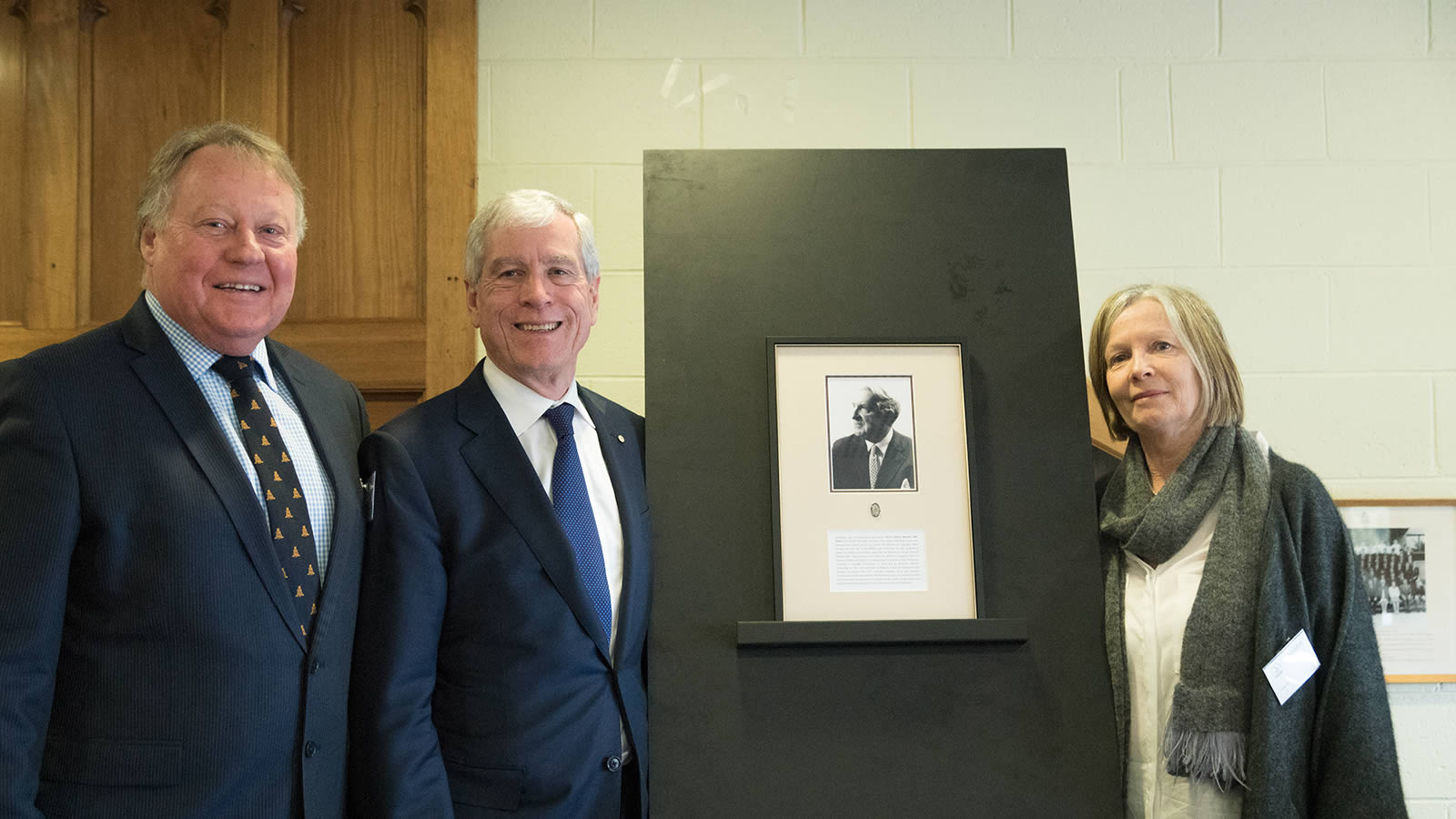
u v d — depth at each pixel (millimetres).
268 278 1405
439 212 2166
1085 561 1625
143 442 1301
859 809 1513
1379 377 2248
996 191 1756
